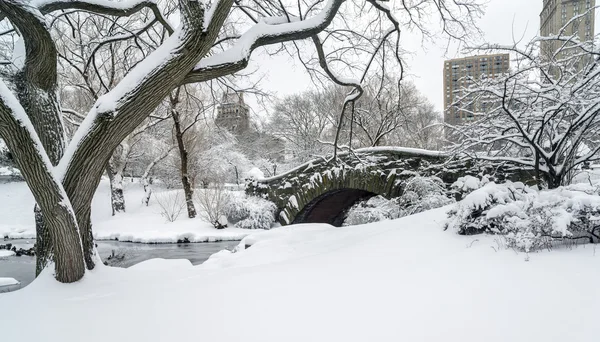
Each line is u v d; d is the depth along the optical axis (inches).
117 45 580.4
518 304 114.3
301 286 154.5
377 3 274.8
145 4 251.8
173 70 190.9
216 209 828.6
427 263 169.3
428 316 112.9
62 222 174.6
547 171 337.4
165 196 1047.6
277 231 383.2
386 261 183.8
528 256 159.3
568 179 350.6
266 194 797.2
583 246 169.6
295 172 735.1
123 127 187.5
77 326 128.1
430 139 1187.9
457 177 505.4
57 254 180.5
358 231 310.5
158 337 114.0
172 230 828.0
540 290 122.5
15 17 177.2
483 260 162.4
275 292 149.1
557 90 345.7
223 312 130.8
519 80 369.7
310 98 1357.0
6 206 1032.2
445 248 195.2
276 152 1578.5
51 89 212.2
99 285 185.3
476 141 395.9
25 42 193.2
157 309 139.6
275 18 270.4
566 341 91.9
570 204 176.9
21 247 679.7
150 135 1123.3
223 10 195.0
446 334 101.0
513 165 426.9
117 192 951.0
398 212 517.0
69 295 168.6
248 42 225.8
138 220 902.4
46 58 196.4
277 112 1488.7
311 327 112.3
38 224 205.9
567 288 121.3
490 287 130.3
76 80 703.7
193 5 188.5
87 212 201.5
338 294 139.8
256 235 378.9
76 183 186.9
